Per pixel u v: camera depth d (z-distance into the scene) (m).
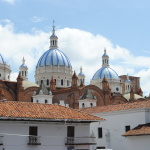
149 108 52.94
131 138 50.12
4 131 40.94
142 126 50.84
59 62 127.31
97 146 60.88
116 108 59.69
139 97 130.12
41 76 126.88
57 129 44.62
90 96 99.62
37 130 43.25
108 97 112.56
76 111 48.50
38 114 42.91
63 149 44.41
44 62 127.88
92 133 62.00
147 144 47.19
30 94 103.25
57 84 124.75
